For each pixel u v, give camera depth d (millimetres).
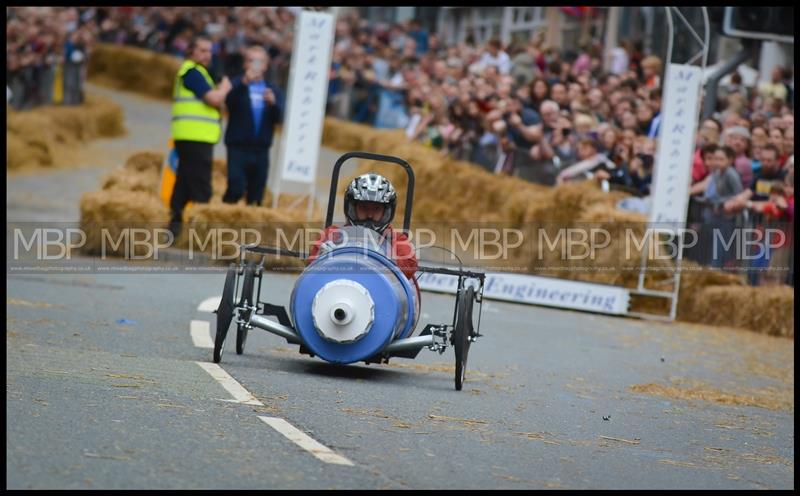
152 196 28906
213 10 67562
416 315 14461
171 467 8547
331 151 53062
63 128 52219
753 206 27203
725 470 10719
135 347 14992
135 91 72500
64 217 33469
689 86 25297
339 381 13688
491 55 39688
